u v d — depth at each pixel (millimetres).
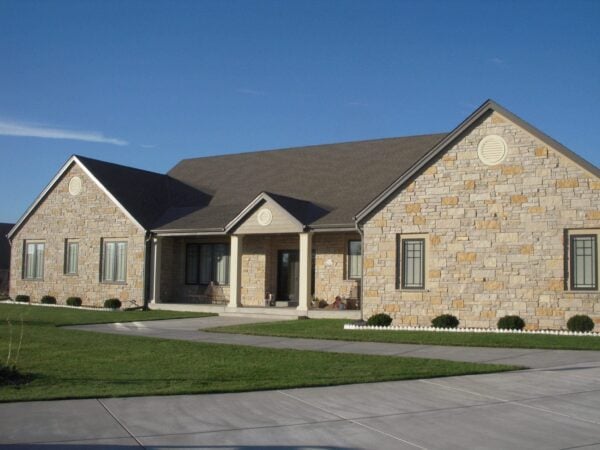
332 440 8531
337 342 18797
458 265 22625
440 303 22812
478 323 22234
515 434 8875
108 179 32938
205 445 8250
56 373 13070
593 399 11000
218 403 10547
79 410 9922
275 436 8695
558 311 21172
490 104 22203
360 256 27859
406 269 23562
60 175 33906
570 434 8891
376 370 13570
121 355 15688
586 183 20953
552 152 21469
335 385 12109
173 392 11156
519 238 21797
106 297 32156
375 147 31828
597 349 17016
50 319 25469
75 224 33469
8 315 27031
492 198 22234
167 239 32219
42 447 8031
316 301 28391
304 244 26922
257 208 27938
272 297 29906
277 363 14531
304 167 32375
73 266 33688
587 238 21016
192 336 20375
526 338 19078
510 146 22047
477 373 13359
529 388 11906
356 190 28828
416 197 23375
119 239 32094
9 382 12000
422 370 13547
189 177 35688
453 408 10344
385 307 23641
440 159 23062
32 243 35250
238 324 24172
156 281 31234
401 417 9758
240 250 28750
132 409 10031
